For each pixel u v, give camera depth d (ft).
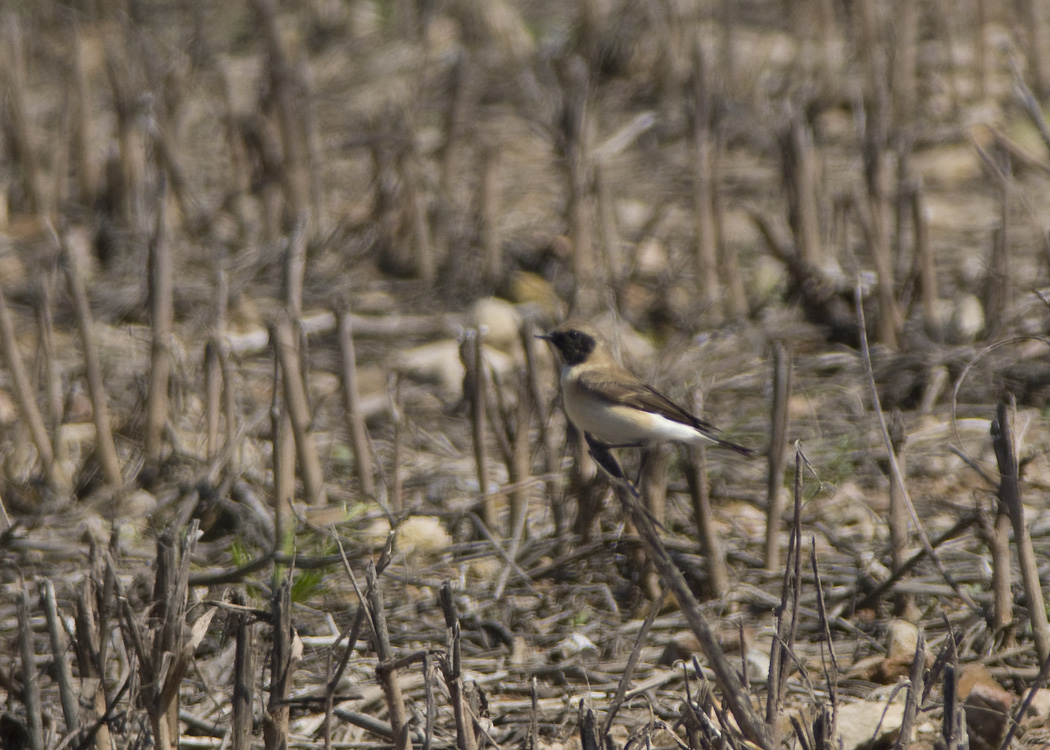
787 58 73.97
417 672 27.27
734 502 36.24
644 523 21.01
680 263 53.26
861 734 24.31
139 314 49.11
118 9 78.74
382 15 82.48
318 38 79.41
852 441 38.99
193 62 71.20
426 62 69.97
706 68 59.36
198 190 60.39
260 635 26.27
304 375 35.35
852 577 31.81
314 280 52.70
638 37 74.28
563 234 54.19
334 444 40.32
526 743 23.09
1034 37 67.21
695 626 20.39
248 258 53.62
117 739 22.85
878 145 46.03
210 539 33.63
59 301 49.39
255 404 42.29
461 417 42.86
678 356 45.34
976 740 24.53
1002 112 65.77
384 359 46.88
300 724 25.59
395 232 54.90
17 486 36.68
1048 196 57.82
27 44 72.90
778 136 50.72
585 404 31.63
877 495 36.70
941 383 42.37
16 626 28.86
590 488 32.30
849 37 74.59
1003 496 26.86
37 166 58.39
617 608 31.19
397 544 33.42
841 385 42.73
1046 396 41.50
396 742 21.21
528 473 35.06
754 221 50.14
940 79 71.00
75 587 24.35
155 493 36.35
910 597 30.12
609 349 33.17
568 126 52.90
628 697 25.12
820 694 26.66
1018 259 50.90
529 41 75.87
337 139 65.00
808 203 49.06
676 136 65.92
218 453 35.32
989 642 27.68
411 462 39.60
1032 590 26.18
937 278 50.37
